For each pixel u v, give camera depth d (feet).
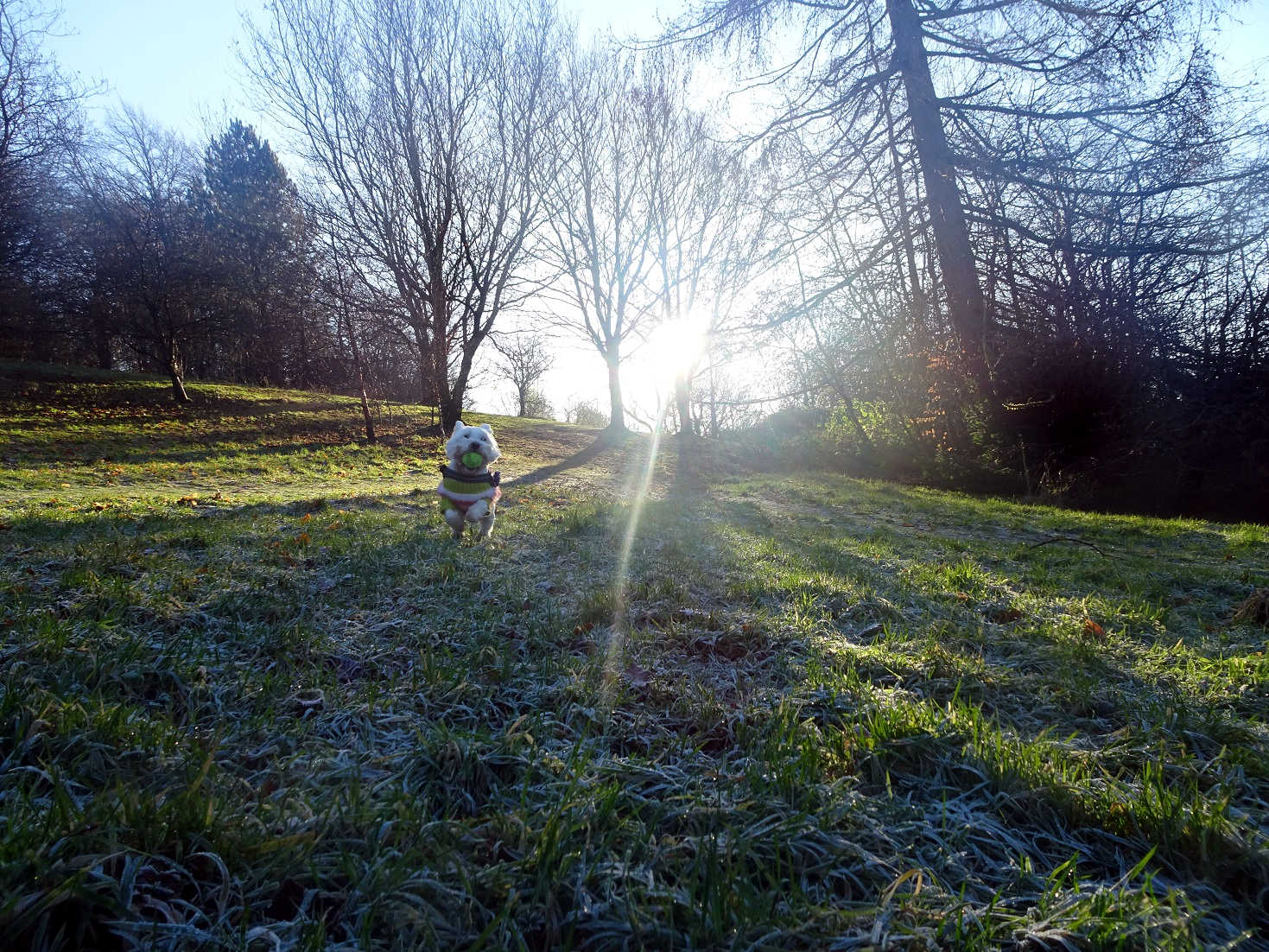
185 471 49.08
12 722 6.80
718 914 4.69
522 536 20.31
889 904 4.92
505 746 6.98
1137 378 49.29
